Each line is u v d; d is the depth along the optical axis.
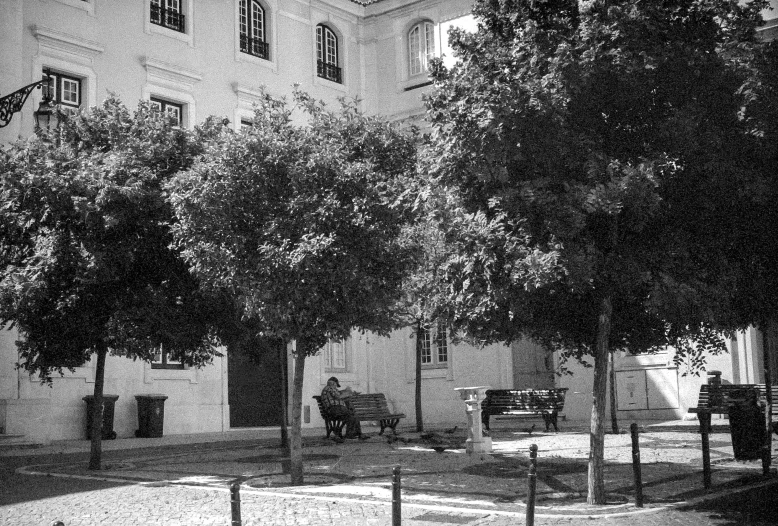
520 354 26.95
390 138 12.34
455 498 10.22
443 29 28.97
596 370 9.81
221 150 11.41
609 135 9.62
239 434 23.45
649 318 10.61
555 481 11.56
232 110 26.38
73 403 21.33
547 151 9.19
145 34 24.27
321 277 10.99
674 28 9.45
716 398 19.20
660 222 9.47
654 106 9.50
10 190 13.30
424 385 28.11
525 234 9.01
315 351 12.60
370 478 12.27
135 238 13.55
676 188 9.33
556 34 9.42
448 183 9.62
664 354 23.81
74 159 13.57
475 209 9.54
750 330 22.50
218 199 11.19
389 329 12.25
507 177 9.29
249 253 11.35
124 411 22.52
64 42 22.16
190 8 25.53
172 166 14.20
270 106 12.15
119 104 15.01
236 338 15.19
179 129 14.58
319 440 20.09
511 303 9.00
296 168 11.13
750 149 9.51
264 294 11.12
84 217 12.88
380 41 30.70
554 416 20.53
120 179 13.45
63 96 22.44
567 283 8.88
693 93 9.48
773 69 9.57
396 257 11.52
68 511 10.01
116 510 10.00
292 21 28.58
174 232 12.16
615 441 17.41
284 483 11.86
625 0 9.30
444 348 27.94
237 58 26.69
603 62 9.09
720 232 9.64
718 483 11.09
